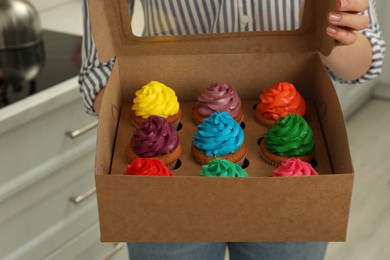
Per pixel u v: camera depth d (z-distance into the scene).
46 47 1.77
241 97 1.17
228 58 1.11
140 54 1.09
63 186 1.63
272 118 1.11
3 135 1.37
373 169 2.68
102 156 0.88
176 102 1.14
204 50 1.10
